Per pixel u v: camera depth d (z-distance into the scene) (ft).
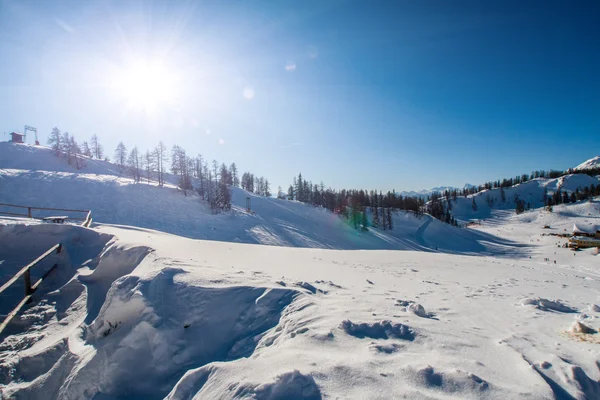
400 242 224.12
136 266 28.09
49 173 168.55
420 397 7.79
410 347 11.03
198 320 17.02
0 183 143.13
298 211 249.34
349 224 238.27
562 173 626.64
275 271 28.17
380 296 19.44
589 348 11.12
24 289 28.86
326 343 11.32
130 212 148.36
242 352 14.26
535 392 8.09
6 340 22.15
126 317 17.92
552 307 18.66
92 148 316.81
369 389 8.17
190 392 10.03
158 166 225.35
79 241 38.24
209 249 40.63
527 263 65.31
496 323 14.65
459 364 9.61
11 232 35.86
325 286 21.99
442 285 27.02
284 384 8.38
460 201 542.98
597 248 174.19
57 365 18.03
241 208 217.97
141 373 15.16
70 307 26.21
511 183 602.44
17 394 16.94
